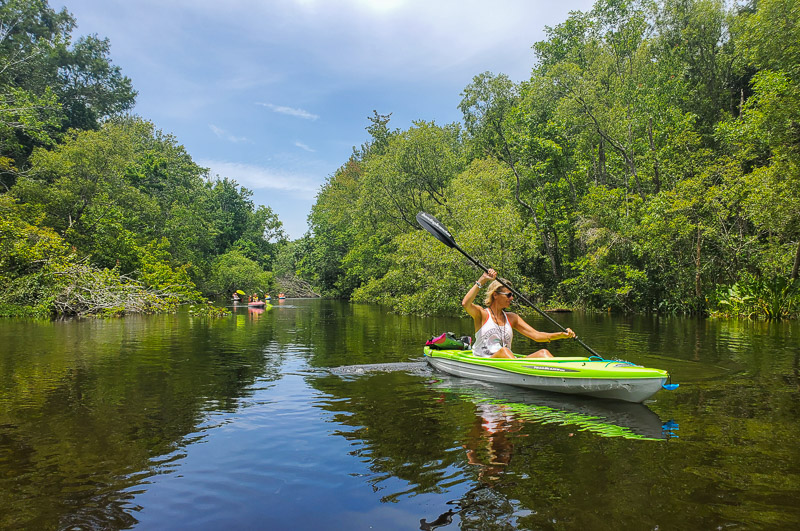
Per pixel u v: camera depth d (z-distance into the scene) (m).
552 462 2.47
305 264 45.53
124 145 23.86
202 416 3.40
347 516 1.92
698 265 15.02
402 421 3.27
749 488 2.12
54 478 2.32
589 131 19.94
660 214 15.09
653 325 11.05
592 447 2.70
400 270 20.33
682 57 19.55
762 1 13.16
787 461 2.44
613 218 17.94
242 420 3.30
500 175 22.25
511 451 2.65
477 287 5.09
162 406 3.68
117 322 12.27
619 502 2.00
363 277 30.52
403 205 26.86
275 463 2.51
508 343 5.05
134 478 2.32
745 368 5.11
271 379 4.76
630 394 3.72
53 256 15.54
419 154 25.25
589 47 19.92
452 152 27.61
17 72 25.80
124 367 5.46
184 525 1.86
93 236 20.42
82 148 21.95
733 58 18.95
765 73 12.15
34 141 25.48
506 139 23.06
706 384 4.34
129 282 18.53
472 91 23.09
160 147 35.69
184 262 30.56
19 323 11.65
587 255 17.81
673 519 1.85
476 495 2.10
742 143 14.53
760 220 12.81
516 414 3.44
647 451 2.62
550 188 21.41
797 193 11.62
